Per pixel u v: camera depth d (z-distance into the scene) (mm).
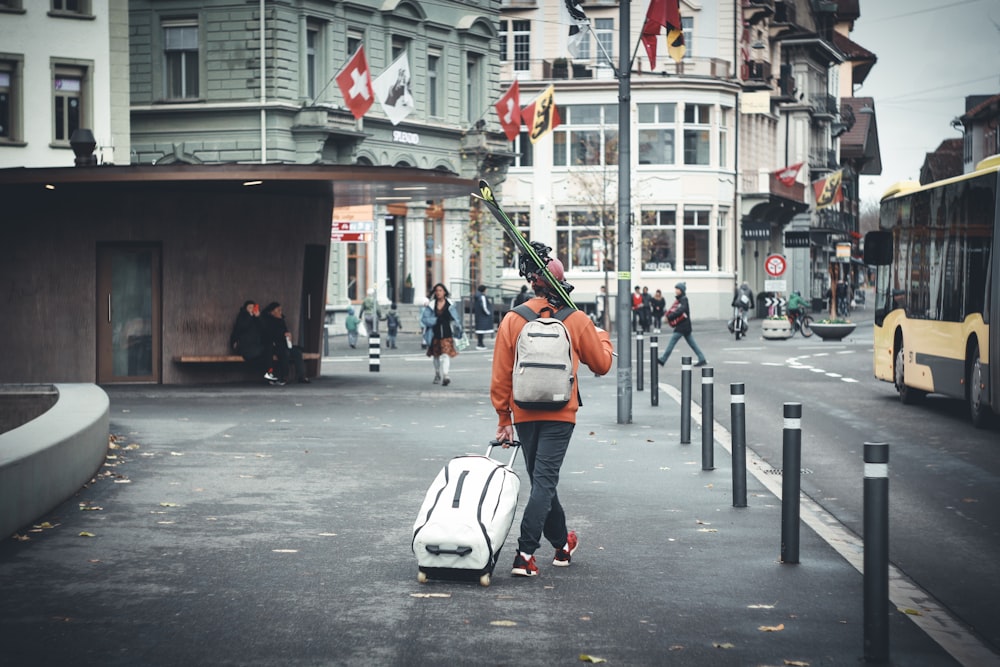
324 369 31516
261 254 25562
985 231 17500
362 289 51125
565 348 8273
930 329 20234
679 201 66188
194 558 8906
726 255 68562
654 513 10875
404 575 8414
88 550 9141
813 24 90500
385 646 6730
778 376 28797
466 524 8016
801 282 86375
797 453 8859
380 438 16375
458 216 55094
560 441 8375
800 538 9766
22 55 43219
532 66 67500
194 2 45812
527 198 67000
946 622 7336
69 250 24484
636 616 7375
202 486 12125
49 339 24516
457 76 54531
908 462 14570
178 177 22156
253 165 22234
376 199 28016
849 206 108500
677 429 17625
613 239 64875
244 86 45531
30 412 16609
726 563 8844
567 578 8367
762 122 76500
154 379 25016
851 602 7730
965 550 9625
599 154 65750
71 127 44281
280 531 9922
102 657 6500
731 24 69062
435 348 25656
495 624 7184
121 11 44844
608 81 66125
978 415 17859
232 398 22406
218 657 6516
